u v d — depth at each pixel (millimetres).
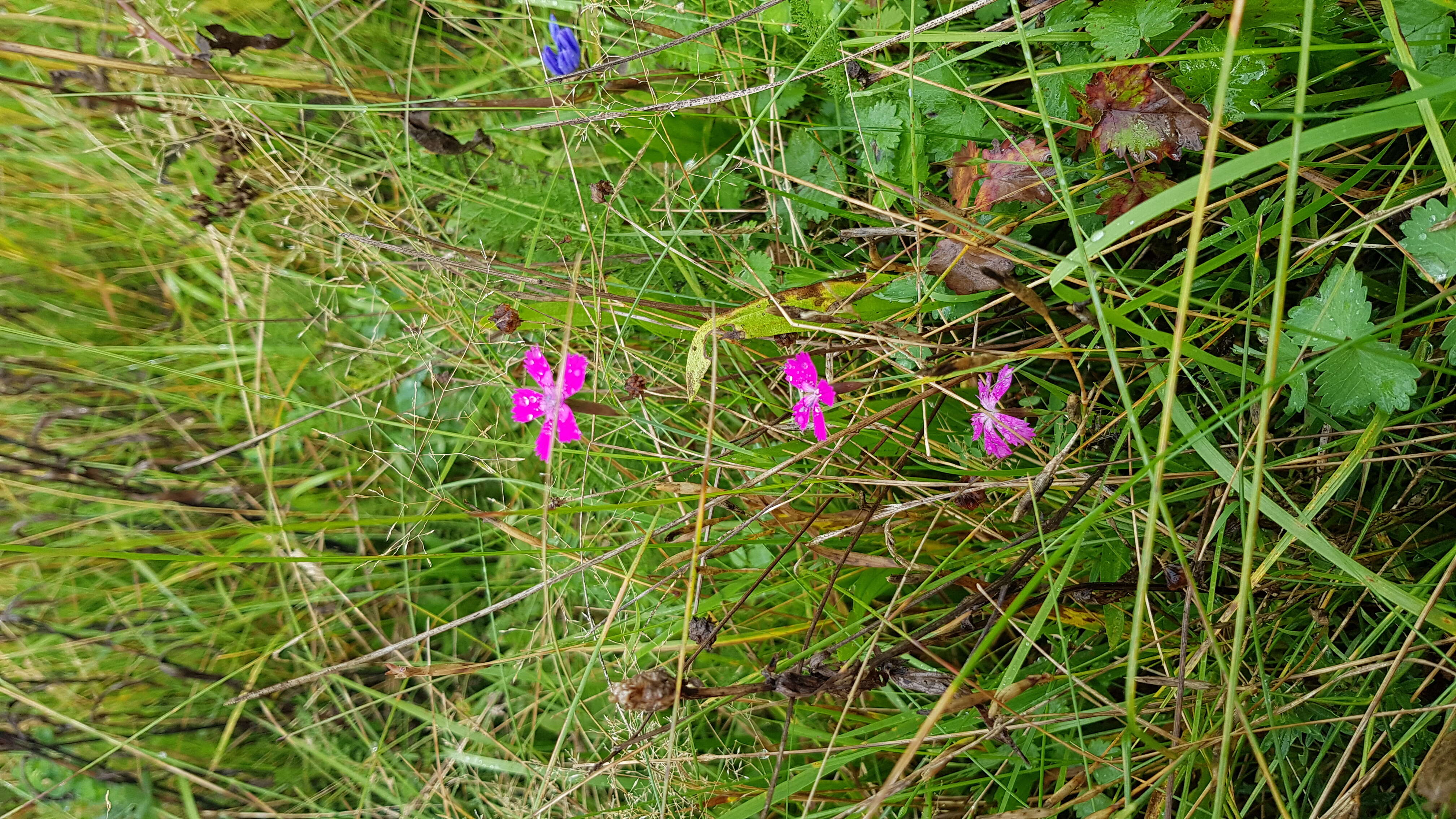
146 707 345
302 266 365
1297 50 226
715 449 305
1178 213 262
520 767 316
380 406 329
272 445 343
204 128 334
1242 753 269
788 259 315
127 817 331
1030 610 247
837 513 269
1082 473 263
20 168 357
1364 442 234
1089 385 289
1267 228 243
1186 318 242
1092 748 266
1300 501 268
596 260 298
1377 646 258
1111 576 264
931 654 237
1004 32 264
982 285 232
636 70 322
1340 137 199
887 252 309
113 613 347
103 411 360
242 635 354
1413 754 248
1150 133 241
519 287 299
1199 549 241
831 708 285
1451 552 224
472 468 361
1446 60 228
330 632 351
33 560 338
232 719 331
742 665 308
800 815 291
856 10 297
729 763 310
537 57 341
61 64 300
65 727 335
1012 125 275
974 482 260
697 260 313
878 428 272
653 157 324
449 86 360
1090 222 265
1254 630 237
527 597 341
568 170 339
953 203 276
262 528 273
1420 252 218
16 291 359
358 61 355
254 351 353
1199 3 253
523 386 311
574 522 339
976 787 290
